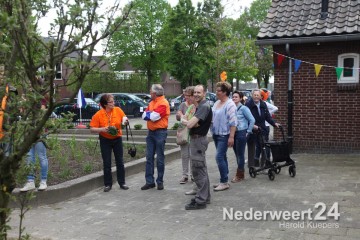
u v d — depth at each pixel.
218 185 7.52
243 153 8.12
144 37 44.97
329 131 11.37
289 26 11.58
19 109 3.49
